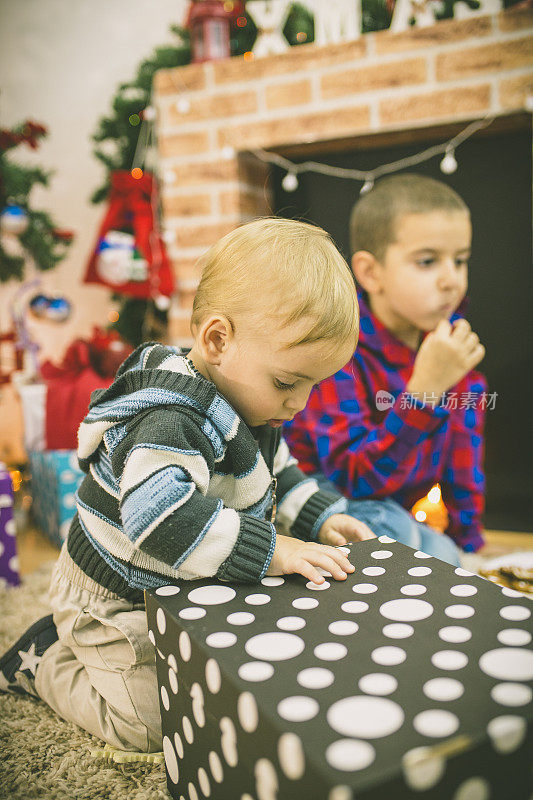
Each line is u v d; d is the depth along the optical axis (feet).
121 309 7.74
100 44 7.95
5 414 8.55
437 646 1.68
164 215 6.67
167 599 2.07
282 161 6.35
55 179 8.36
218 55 6.34
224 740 1.68
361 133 5.77
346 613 1.92
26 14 8.14
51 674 2.97
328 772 1.22
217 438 2.37
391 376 4.07
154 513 2.15
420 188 4.22
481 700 1.43
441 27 5.35
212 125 6.24
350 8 5.95
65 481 5.41
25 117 8.37
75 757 2.66
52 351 8.63
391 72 5.56
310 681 1.55
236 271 2.36
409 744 1.29
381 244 4.20
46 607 4.23
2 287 8.56
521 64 5.19
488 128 5.54
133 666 2.61
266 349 2.30
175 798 2.24
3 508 4.65
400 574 2.20
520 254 5.73
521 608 1.88
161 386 2.38
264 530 2.26
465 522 4.54
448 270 4.18
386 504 3.81
